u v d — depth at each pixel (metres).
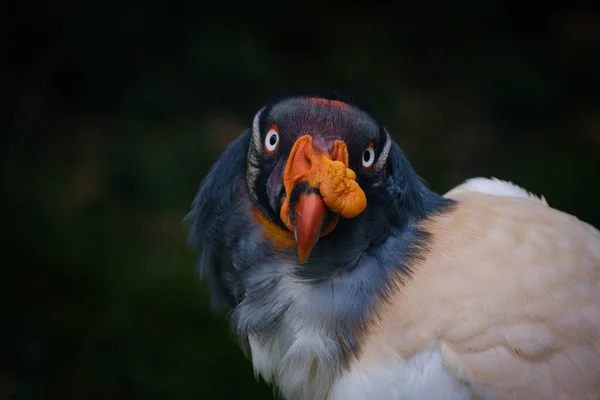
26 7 11.84
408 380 3.52
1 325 8.07
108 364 7.75
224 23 13.04
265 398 7.46
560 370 3.43
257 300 3.78
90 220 9.76
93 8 12.20
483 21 14.71
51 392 7.49
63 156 11.02
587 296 3.58
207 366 7.71
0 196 9.90
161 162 10.82
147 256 9.26
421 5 14.80
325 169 3.33
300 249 3.26
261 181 3.71
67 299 8.51
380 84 13.23
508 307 3.50
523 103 13.34
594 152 12.38
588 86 13.81
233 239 3.87
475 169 11.81
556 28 14.73
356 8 14.96
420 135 12.39
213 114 12.03
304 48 13.80
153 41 12.42
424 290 3.58
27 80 11.91
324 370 3.69
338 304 3.62
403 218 3.78
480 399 3.44
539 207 4.20
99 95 12.04
